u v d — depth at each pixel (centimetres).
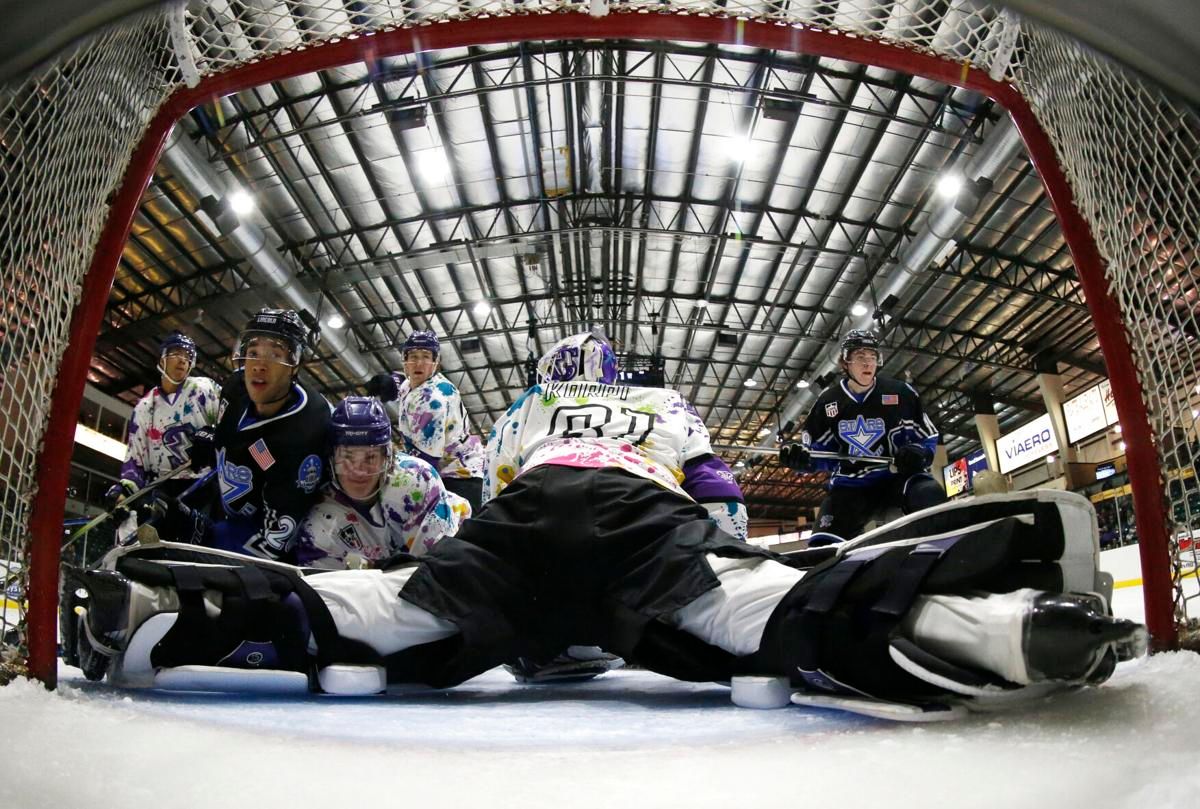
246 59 181
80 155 151
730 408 2438
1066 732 99
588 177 1424
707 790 82
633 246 1614
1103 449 1839
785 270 1661
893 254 1534
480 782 86
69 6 75
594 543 170
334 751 103
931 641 116
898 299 1525
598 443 195
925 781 80
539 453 198
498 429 221
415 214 1454
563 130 1293
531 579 177
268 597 164
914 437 406
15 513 140
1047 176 180
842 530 421
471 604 170
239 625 163
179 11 168
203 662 164
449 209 1451
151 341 1697
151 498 335
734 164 1349
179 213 1334
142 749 96
